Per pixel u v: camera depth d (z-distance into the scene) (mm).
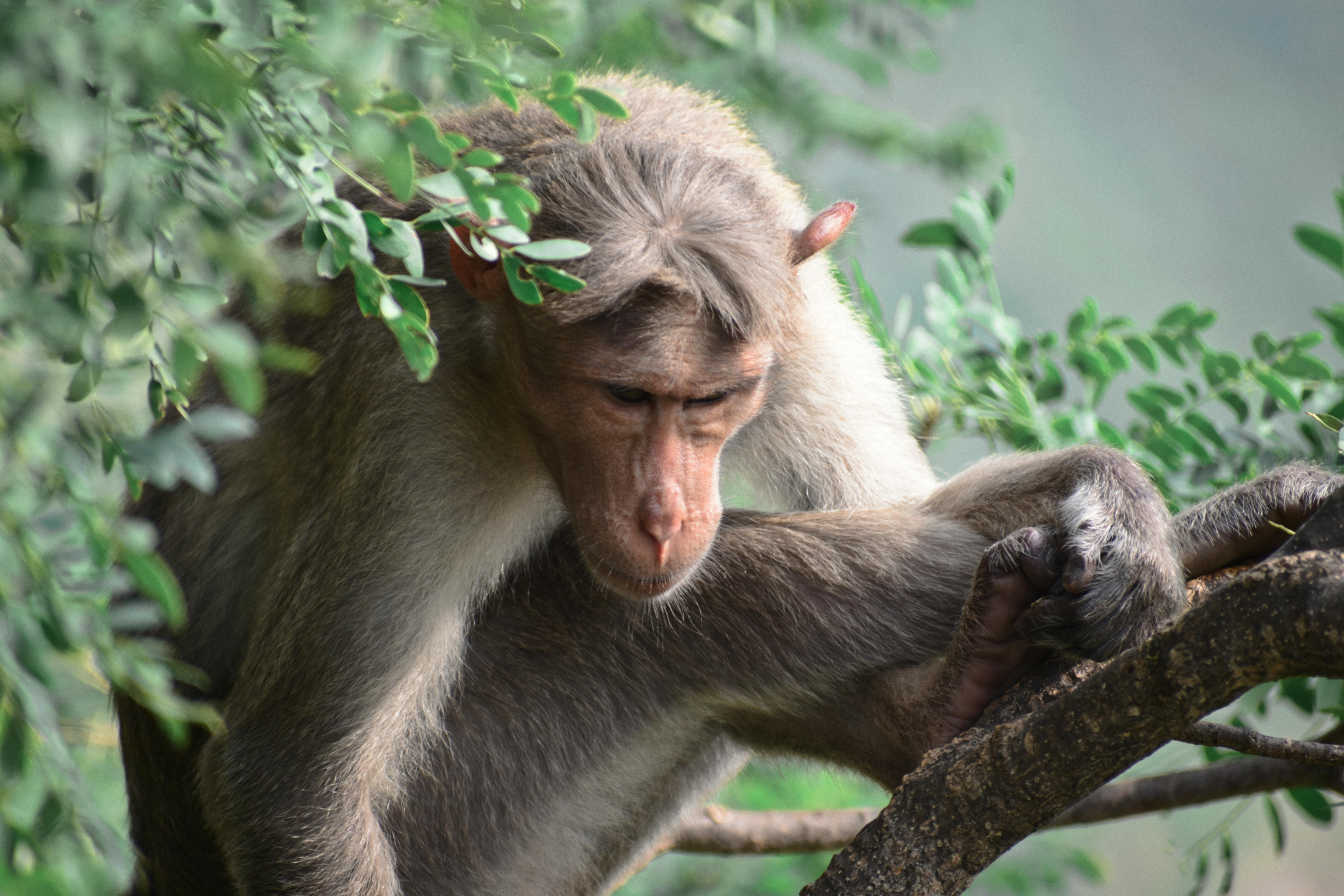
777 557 9633
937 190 42344
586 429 8531
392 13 5609
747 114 13438
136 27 4891
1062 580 8000
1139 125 55562
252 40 5246
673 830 10867
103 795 11531
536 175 8414
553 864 10523
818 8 15750
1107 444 10914
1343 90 57875
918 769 6551
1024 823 6141
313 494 9531
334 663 9109
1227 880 10602
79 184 5383
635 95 9719
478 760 10164
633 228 8141
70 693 8070
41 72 4816
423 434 9133
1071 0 56406
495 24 5926
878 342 11266
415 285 7891
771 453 10664
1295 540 5949
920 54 16328
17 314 5066
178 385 5613
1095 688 5844
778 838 12258
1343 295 54562
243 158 5715
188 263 5664
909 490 10828
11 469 5250
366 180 9023
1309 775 10078
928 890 6305
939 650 9484
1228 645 5441
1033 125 54344
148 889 10992
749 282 8227
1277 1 58281
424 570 9203
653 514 8484
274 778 9188
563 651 10109
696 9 14898
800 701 9625
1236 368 10773
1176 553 8344
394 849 10172
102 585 5691
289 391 9938
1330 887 40125
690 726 10062
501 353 8906
